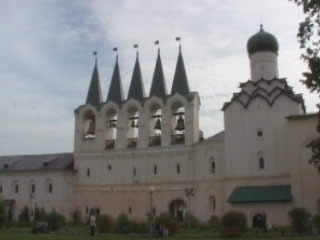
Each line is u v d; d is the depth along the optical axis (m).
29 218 74.31
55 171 75.25
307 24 27.02
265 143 59.78
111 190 72.12
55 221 54.56
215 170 64.62
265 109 60.62
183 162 68.12
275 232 45.31
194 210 65.81
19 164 81.00
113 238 38.72
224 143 63.94
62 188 74.19
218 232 48.59
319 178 53.12
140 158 71.06
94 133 75.75
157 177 69.31
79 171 75.12
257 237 40.94
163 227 43.72
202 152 66.44
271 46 65.38
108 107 74.75
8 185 79.06
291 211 46.19
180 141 69.25
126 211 70.50
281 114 59.91
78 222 70.38
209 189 64.81
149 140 71.31
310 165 53.81
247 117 61.38
